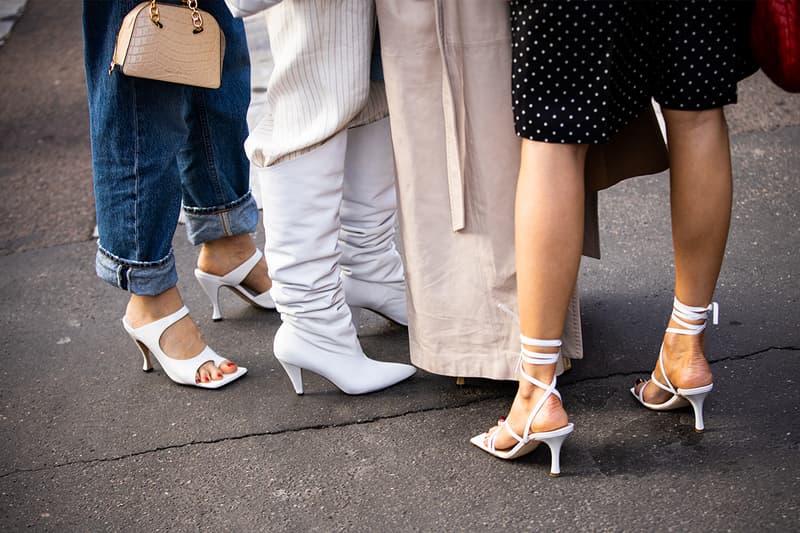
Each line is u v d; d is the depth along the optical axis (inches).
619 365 97.7
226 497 83.8
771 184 136.1
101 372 107.3
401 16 79.0
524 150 75.9
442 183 84.1
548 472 82.3
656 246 122.7
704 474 79.6
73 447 93.7
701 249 80.0
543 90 72.3
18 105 208.5
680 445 83.7
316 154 85.7
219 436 93.0
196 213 110.3
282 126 85.7
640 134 85.6
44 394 103.7
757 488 77.1
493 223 83.4
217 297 116.0
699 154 76.7
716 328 101.5
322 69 82.4
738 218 126.7
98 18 90.2
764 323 101.5
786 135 153.6
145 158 94.7
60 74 227.0
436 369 91.7
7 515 84.2
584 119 72.1
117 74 90.3
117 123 92.7
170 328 102.0
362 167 96.1
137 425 96.4
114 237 97.6
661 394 87.8
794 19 68.4
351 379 95.9
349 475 84.9
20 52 248.7
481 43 78.0
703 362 83.6
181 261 133.8
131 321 102.9
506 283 85.2
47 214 153.6
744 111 165.5
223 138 107.1
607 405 91.1
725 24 73.0
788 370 93.0
